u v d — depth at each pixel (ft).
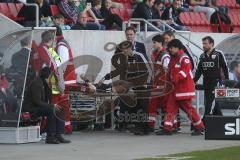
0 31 99.45
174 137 96.99
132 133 101.71
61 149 83.87
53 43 93.09
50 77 89.30
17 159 75.20
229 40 121.08
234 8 169.17
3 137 88.63
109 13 128.26
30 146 86.53
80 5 124.16
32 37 88.22
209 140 92.53
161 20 127.13
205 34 129.49
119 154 79.82
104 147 86.12
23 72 87.40
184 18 148.97
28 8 110.73
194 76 107.04
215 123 92.22
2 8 117.60
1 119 88.58
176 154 80.07
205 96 102.17
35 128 90.68
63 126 89.97
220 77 102.01
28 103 88.22
